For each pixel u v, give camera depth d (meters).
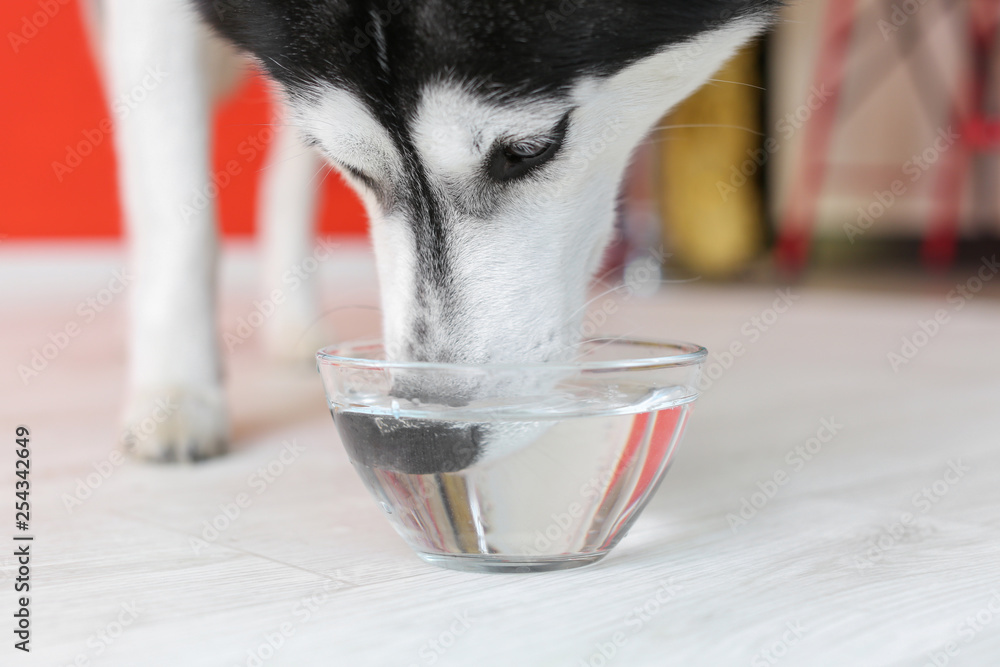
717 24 0.95
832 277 3.21
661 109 0.98
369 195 0.95
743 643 0.71
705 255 3.27
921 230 3.65
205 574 0.79
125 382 1.45
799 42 3.41
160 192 1.03
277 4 0.88
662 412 0.76
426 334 0.90
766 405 1.25
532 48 0.85
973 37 3.26
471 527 0.76
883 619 0.73
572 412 0.75
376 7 0.85
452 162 0.88
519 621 0.73
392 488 0.77
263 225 1.58
